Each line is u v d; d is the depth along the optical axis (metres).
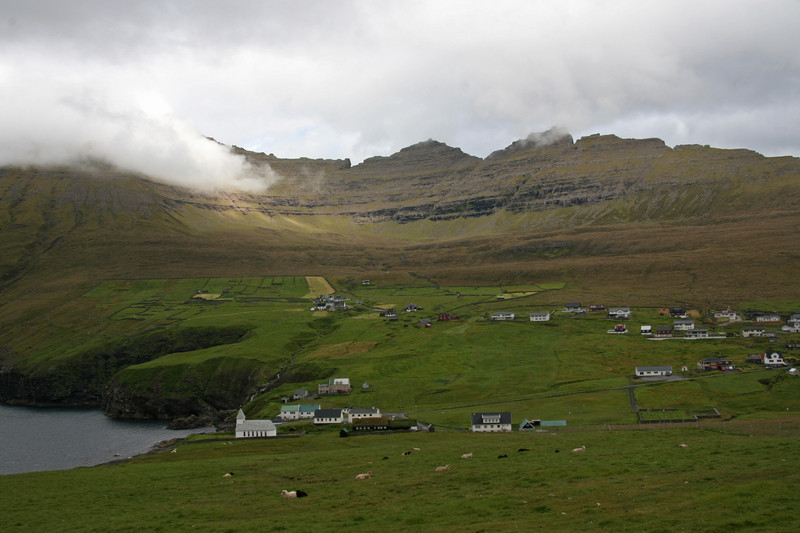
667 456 80.38
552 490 65.25
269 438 157.38
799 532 44.53
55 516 74.06
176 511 70.06
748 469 67.19
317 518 61.22
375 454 107.25
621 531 48.78
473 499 63.66
